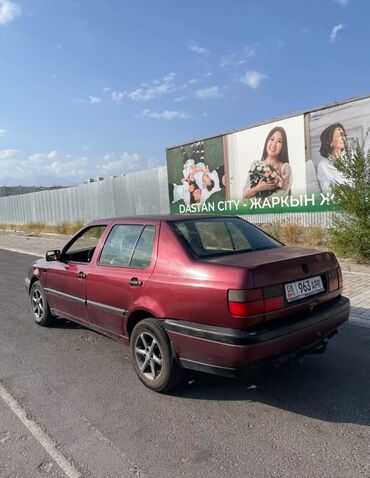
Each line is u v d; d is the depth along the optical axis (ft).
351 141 39.78
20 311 24.64
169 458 10.02
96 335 19.66
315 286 13.09
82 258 18.83
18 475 9.54
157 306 13.25
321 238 39.55
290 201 47.24
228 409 12.32
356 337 17.90
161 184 66.23
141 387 13.98
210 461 9.85
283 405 12.43
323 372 14.57
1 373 15.51
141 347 14.12
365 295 23.53
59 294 18.97
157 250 14.01
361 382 13.74
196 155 58.90
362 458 9.75
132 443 10.71
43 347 18.19
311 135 44.24
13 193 144.77
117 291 14.96
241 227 15.97
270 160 48.85
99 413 12.31
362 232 30.19
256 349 11.12
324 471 9.33
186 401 12.90
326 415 11.77
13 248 64.13
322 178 43.70
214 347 11.59
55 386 14.24
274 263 12.06
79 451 10.42
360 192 30.63
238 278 11.41
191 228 14.51
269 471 9.40
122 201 75.15
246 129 51.24
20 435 11.23
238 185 53.31
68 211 92.22
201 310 12.00
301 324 12.12
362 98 39.42
